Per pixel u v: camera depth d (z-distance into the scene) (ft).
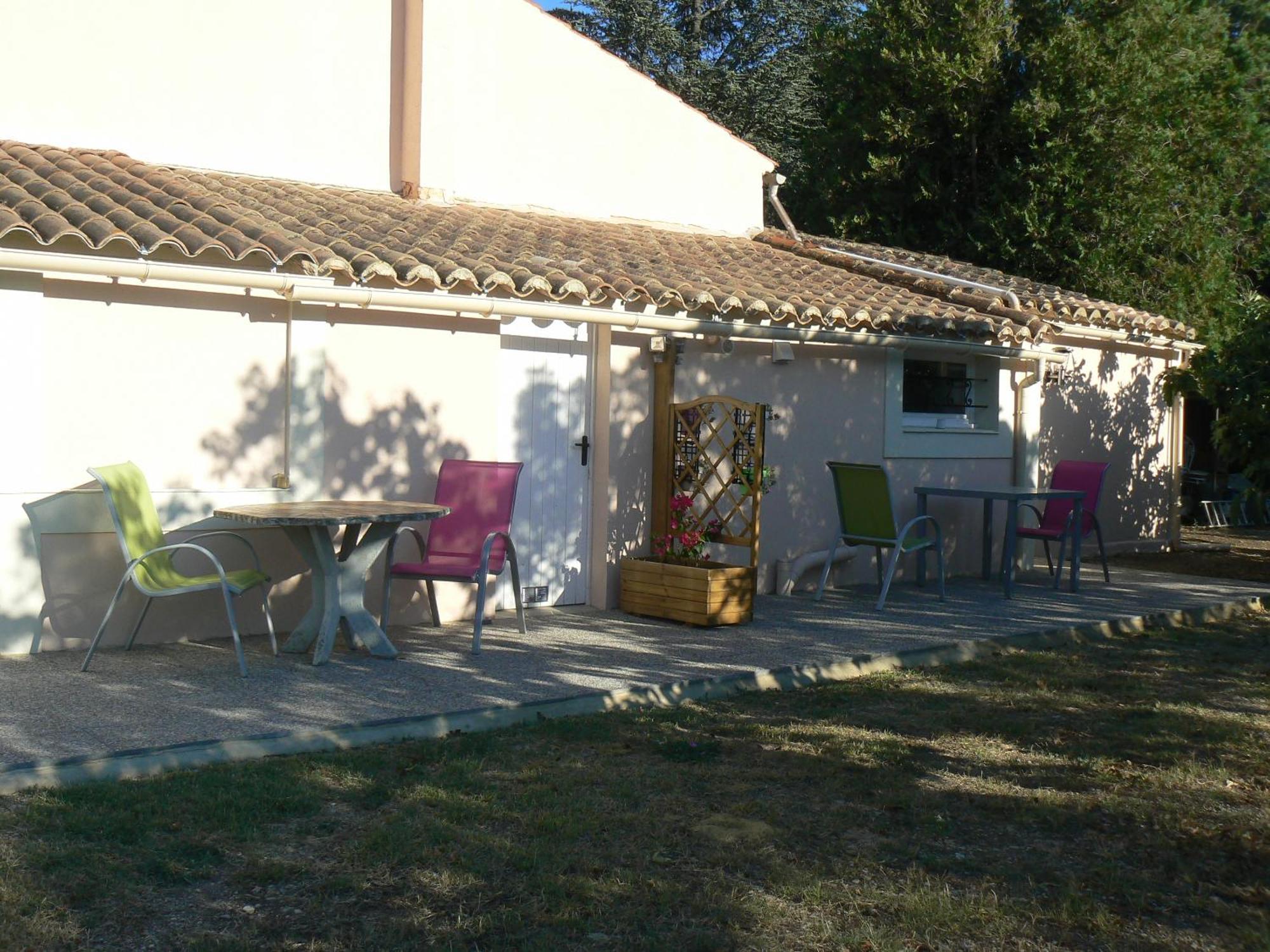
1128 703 23.29
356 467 27.53
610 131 39.81
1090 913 13.52
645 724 20.67
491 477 27.73
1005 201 63.57
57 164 28.04
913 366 39.78
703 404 30.91
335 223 29.45
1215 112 63.05
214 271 24.43
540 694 21.59
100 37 30.60
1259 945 12.82
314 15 33.53
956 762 19.12
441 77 34.83
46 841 14.26
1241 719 22.18
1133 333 46.96
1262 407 38.60
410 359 28.25
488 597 29.73
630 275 31.01
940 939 12.91
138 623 24.29
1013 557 35.91
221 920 12.69
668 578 29.60
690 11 101.04
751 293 32.96
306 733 18.52
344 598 24.43
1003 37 64.90
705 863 14.67
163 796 15.92
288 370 26.58
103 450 24.54
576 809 16.17
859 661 25.45
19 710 19.39
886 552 38.09
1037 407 42.01
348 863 14.23
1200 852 15.57
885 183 69.26
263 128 32.94
